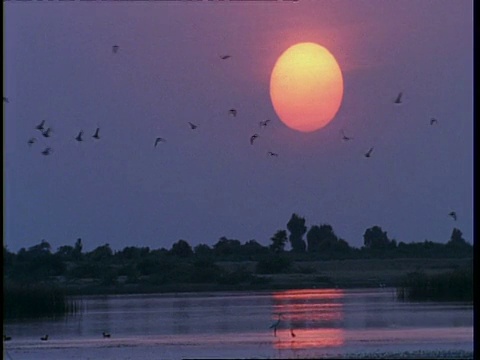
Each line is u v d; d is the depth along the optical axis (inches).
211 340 4480.8
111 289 7145.7
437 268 6510.8
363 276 7007.9
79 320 5462.6
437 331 4397.1
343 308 5551.2
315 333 4498.0
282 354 3848.4
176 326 5093.5
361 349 3860.7
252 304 6225.4
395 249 7017.7
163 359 4092.0
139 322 5349.4
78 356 4350.4
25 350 4507.9
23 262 6692.9
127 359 4163.4
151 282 7362.2
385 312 5206.7
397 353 3730.3
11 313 5383.9
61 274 6998.0
